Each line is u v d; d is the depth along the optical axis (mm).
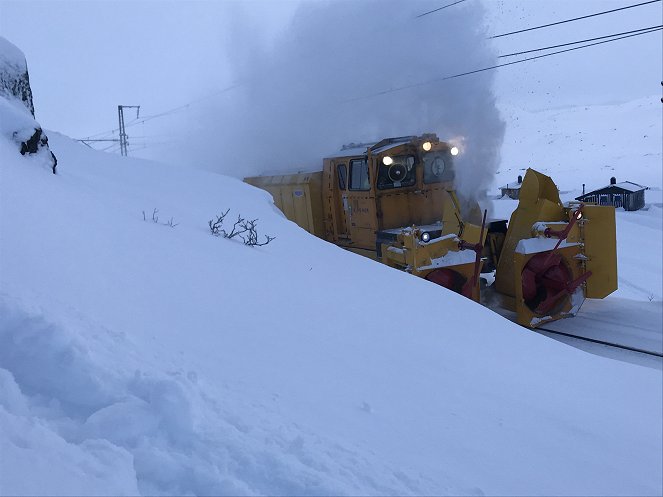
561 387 4855
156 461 1870
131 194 7711
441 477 2762
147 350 2906
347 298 5672
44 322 2322
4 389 1982
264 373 3361
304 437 2549
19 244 3791
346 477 2285
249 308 4523
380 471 2520
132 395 2160
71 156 9453
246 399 2803
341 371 3805
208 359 3256
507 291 10133
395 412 3430
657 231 23922
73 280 3664
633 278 16859
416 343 4906
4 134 5918
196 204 8602
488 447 3350
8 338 2285
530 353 5473
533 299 9859
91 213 5312
